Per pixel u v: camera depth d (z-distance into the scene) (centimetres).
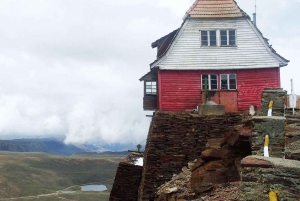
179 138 1670
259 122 848
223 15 2208
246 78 2206
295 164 547
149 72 2406
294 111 1315
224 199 998
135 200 2147
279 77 2211
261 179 548
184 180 1423
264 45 2216
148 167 1628
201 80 2188
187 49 2192
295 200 525
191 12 2209
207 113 1722
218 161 1221
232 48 2209
